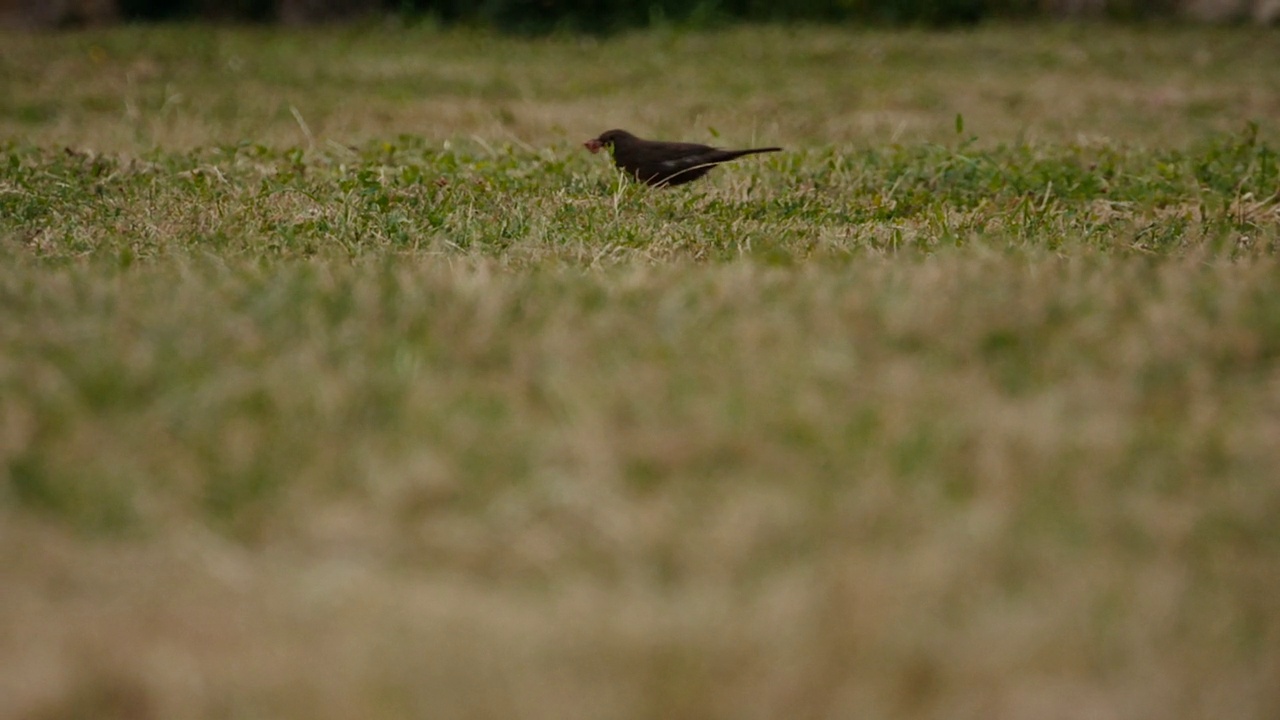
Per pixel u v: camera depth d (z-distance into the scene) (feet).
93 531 41.60
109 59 178.09
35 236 80.79
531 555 40.45
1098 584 38.60
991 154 118.93
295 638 36.81
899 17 222.69
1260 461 45.39
